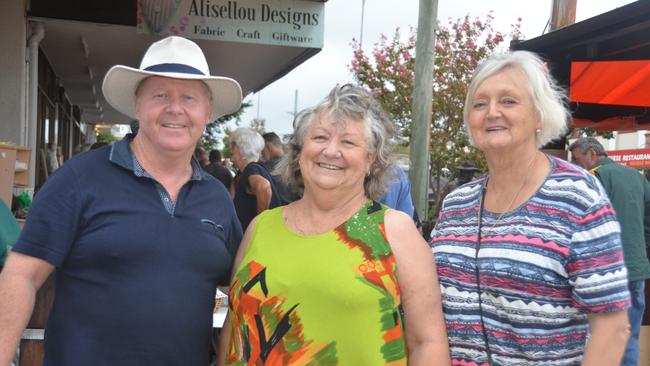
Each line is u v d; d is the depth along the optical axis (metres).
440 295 1.90
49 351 1.90
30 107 6.59
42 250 1.81
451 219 2.05
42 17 6.36
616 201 4.42
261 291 1.90
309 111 1.98
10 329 1.76
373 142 1.96
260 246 2.00
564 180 1.81
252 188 4.63
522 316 1.79
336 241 1.88
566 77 4.94
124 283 1.87
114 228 1.88
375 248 1.85
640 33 4.45
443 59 9.41
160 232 1.94
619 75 4.62
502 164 1.91
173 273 1.93
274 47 7.80
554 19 6.91
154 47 2.16
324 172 1.92
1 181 4.70
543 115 1.86
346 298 1.78
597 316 1.73
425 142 5.37
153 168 2.06
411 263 1.87
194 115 2.09
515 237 1.82
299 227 2.00
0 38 5.97
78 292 1.88
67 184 1.88
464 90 9.02
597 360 1.71
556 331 1.77
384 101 9.77
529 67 1.86
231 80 2.17
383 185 2.05
